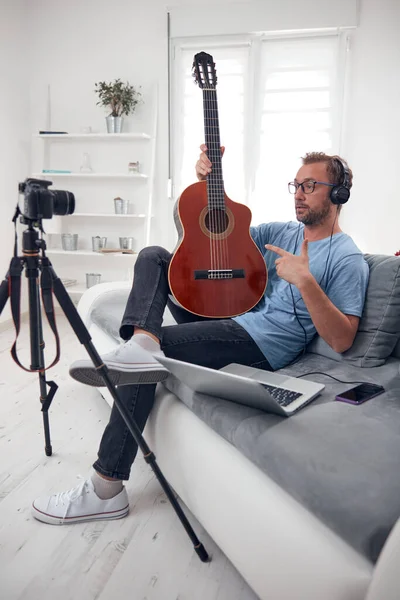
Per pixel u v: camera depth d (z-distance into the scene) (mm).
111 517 1386
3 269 3848
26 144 4121
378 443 1016
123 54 3971
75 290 3914
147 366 1263
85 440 1868
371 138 3711
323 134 3752
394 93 3641
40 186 1146
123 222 4145
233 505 1075
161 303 1497
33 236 1192
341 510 848
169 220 4105
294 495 940
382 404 1210
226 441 1190
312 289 1357
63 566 1203
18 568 1191
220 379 1107
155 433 1439
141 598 1109
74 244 3979
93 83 4043
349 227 3836
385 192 3752
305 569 869
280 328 1555
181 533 1344
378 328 1468
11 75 3844
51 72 4090
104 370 1142
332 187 1542
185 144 3971
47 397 1617
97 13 3965
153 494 1523
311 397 1228
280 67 3746
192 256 1617
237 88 3828
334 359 1557
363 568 804
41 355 1560
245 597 1117
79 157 4141
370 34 3611
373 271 1526
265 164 3869
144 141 4023
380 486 876
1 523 1361
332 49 3654
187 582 1160
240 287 1659
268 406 1125
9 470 1639
